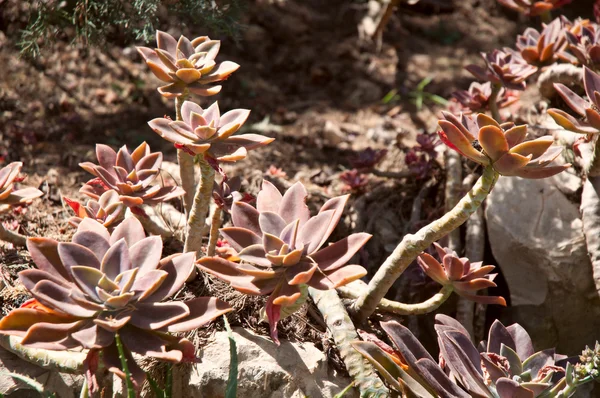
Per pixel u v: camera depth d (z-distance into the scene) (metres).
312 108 3.89
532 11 3.06
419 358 1.73
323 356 1.95
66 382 1.91
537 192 2.58
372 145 3.52
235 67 1.93
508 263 2.56
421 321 2.68
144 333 1.54
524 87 2.62
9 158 3.03
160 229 2.33
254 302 2.05
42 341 1.46
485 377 1.75
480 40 4.66
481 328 2.58
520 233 2.53
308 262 1.62
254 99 3.89
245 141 1.75
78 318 1.55
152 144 3.31
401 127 3.71
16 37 3.68
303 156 3.35
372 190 2.98
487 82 2.82
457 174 2.73
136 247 1.60
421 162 2.91
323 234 1.65
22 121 3.36
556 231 2.51
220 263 1.61
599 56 2.55
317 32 4.57
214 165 1.68
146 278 1.54
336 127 3.67
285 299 1.52
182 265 1.59
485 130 1.52
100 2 2.82
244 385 1.86
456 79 4.23
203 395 1.86
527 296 2.56
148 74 3.92
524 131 1.58
